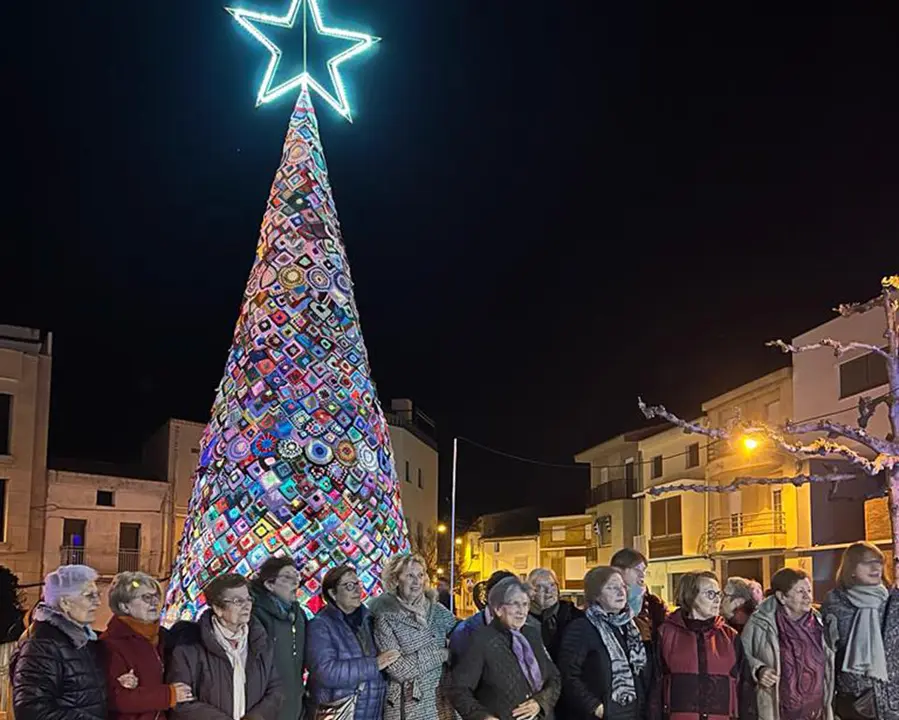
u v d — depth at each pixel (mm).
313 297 7898
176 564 7613
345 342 7965
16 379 26672
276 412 7512
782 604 6230
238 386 7680
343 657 5672
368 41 8961
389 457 8133
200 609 7188
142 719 4820
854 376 24016
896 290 11742
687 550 32656
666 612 6871
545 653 5785
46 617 4715
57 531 27547
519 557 45656
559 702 5855
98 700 4680
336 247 8234
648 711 5773
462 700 5410
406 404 38750
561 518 43188
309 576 7184
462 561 48719
